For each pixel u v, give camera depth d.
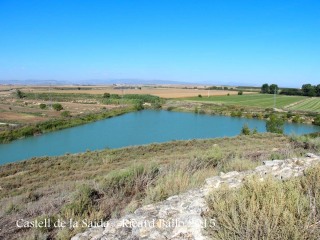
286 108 100.19
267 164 7.28
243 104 113.00
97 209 7.14
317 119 72.88
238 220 3.46
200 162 10.86
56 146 44.09
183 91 190.38
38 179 18.19
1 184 17.36
